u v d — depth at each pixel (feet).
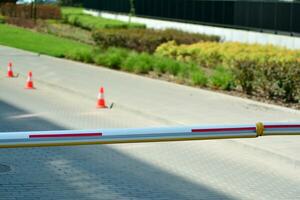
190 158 48.14
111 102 70.44
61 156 47.60
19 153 48.03
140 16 231.30
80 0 328.90
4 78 90.84
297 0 149.18
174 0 207.51
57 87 82.58
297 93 75.10
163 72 99.35
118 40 130.31
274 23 153.48
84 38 165.99
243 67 81.25
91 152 49.06
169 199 37.78
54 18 219.20
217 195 39.04
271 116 63.87
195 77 87.56
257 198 38.81
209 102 71.67
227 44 117.91
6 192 38.24
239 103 71.41
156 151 50.03
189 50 115.44
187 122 59.72
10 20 198.29
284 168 45.80
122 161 46.68
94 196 37.99
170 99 73.26
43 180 41.09
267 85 78.74
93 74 94.63
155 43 127.75
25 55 117.70
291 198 39.09
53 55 118.52
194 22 193.88
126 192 38.99
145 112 64.75
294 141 52.29
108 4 258.37
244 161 47.52
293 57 104.42
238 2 170.30
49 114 65.26
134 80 89.35
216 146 51.98
